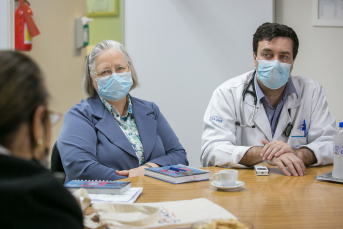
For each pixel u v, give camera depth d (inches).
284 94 72.6
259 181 50.1
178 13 114.5
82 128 62.4
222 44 112.7
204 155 68.2
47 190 19.8
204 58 113.7
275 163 55.9
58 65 113.1
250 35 111.2
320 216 33.8
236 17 111.6
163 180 51.0
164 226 29.2
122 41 117.7
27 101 19.7
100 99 69.6
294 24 112.2
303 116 72.8
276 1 112.7
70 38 117.5
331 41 111.8
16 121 19.4
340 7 110.8
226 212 32.8
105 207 32.4
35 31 100.1
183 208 34.1
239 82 75.1
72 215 21.3
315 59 112.3
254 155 59.2
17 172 19.4
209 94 114.0
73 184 43.3
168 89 116.0
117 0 117.4
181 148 73.4
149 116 72.0
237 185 45.3
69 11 116.6
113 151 63.3
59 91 113.3
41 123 21.1
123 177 58.6
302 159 59.8
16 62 20.2
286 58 68.7
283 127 71.7
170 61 115.5
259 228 30.5
